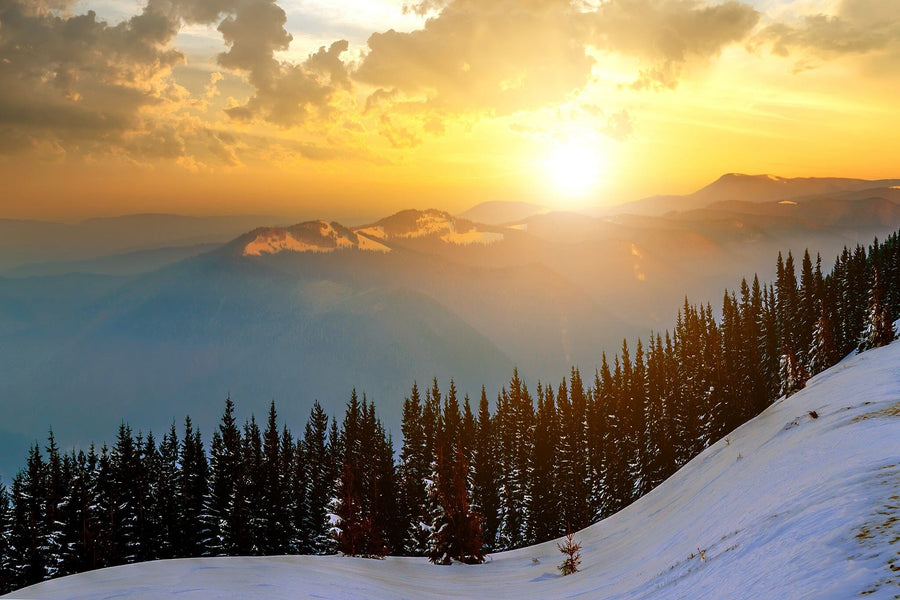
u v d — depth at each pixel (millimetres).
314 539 78438
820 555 10602
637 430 103125
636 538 38562
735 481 31125
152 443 73750
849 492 13680
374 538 43344
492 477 98938
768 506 19234
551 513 92938
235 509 66125
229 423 72438
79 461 70812
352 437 90625
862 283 109250
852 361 55625
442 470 46312
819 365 85562
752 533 15914
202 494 73500
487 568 40719
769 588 10547
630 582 23062
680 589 15625
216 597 17062
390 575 29531
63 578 19797
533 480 93875
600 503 94938
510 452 101062
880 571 8711
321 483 82750
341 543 42750
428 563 43469
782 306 117625
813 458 22984
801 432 31875
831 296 109188
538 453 95250
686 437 95000
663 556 25859
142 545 67312
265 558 27453
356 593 20188
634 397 108312
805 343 104688
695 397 98062
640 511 49719
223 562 23938
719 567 14797
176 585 18406
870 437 21625
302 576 22031
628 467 97250
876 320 68438
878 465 15617
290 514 77000
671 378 105562
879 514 11320
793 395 53594
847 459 18859
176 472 72688
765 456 32219
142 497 67812
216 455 71500
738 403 94062
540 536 91938
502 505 95750
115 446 68625
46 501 60969
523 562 44438
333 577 22953
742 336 113500
